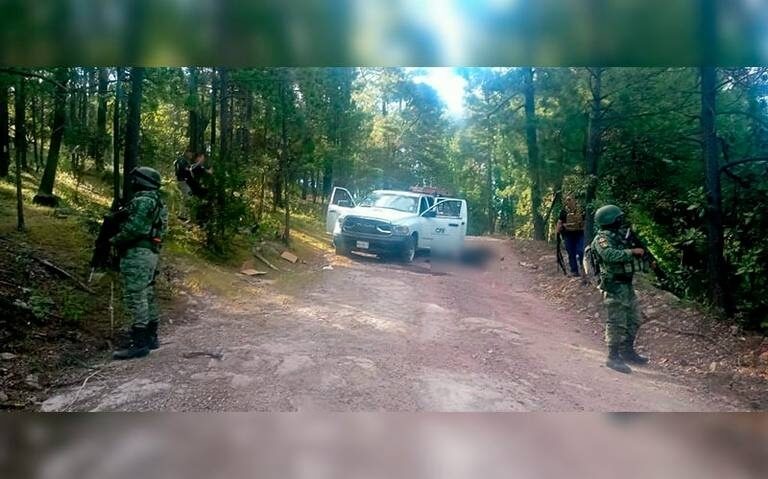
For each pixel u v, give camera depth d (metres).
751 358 6.65
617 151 12.40
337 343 6.20
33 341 5.31
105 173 13.91
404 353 6.01
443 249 15.35
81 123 11.31
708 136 8.52
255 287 9.25
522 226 32.38
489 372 5.58
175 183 11.68
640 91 11.59
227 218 10.98
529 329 7.87
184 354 5.54
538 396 4.93
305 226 19.38
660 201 11.38
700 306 8.44
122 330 6.09
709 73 8.55
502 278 12.72
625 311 6.31
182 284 8.20
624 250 6.28
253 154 14.21
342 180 27.22
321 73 14.20
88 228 8.30
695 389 5.62
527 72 17.08
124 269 5.51
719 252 8.28
